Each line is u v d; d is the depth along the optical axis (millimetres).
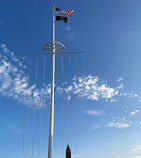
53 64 18641
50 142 16312
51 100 17562
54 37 19688
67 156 15562
